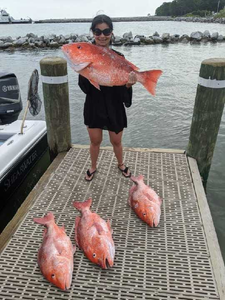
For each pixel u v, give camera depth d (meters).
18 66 14.62
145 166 3.90
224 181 4.83
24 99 8.99
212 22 65.56
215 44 24.06
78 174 3.74
